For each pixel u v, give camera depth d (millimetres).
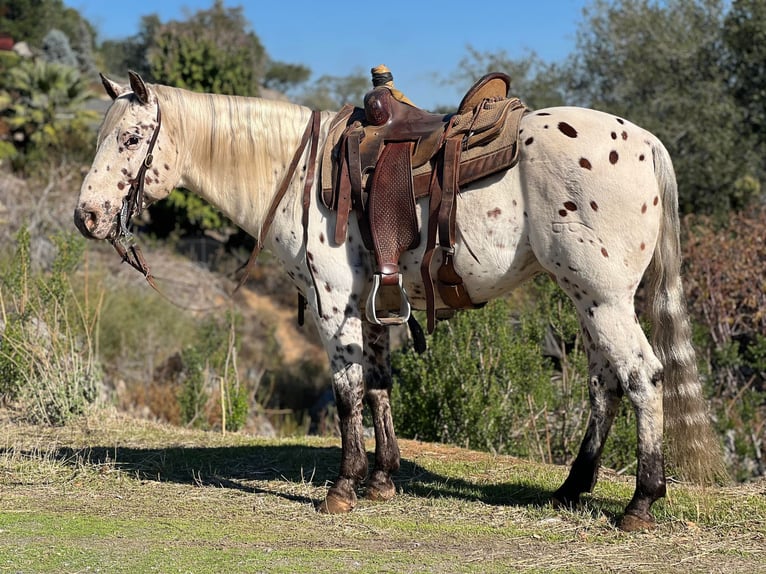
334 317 4246
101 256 16234
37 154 19406
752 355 9422
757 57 14453
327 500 4344
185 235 20734
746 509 4242
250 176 4469
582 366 6938
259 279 20250
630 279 3826
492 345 7027
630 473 6355
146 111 4363
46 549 3672
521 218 3916
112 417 7105
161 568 3430
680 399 3938
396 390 7383
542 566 3455
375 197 4082
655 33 15641
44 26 40875
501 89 4281
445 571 3398
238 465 5449
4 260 12156
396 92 4426
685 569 3408
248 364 15672
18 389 7312
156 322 13359
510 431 6902
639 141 3887
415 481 4992
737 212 13953
